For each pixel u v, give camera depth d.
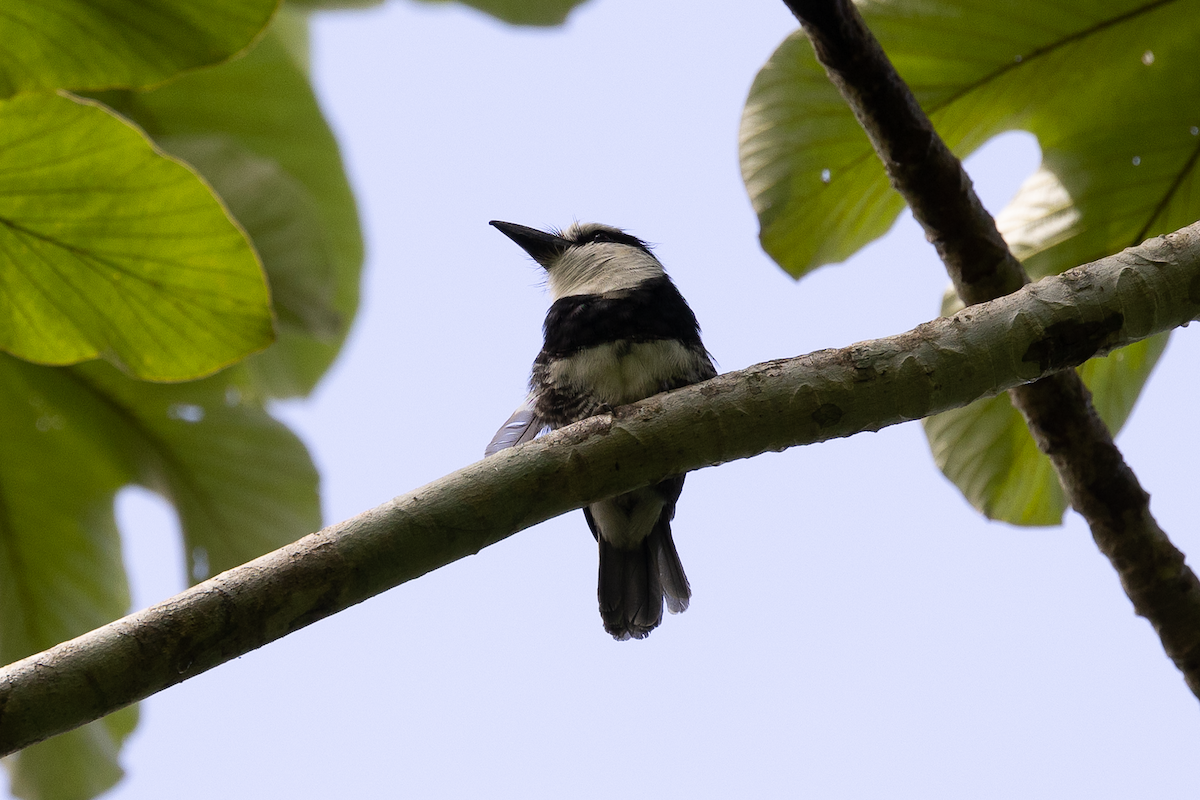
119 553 8.35
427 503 4.50
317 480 8.37
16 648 8.16
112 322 6.22
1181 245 4.80
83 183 5.79
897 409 4.72
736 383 4.77
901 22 6.54
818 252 6.98
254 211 7.96
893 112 5.72
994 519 7.20
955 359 4.70
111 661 4.11
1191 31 6.35
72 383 8.02
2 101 5.58
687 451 4.69
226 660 4.27
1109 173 6.69
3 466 8.08
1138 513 6.06
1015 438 7.04
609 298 7.59
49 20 5.54
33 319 6.18
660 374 7.38
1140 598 6.09
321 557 4.36
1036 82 6.62
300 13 9.54
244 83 8.80
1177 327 4.82
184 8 5.56
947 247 6.04
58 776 8.50
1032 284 4.86
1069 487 6.17
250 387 9.12
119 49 5.67
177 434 8.21
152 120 8.78
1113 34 6.40
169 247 5.98
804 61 6.65
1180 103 6.51
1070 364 4.75
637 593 7.88
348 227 9.27
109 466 8.24
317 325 8.05
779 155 6.79
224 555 8.34
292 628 4.33
